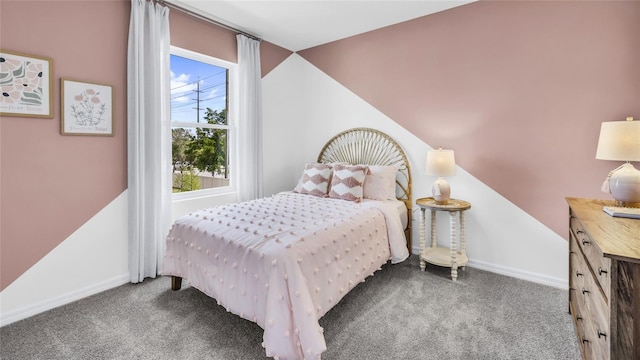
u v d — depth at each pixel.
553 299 2.35
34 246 2.17
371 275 2.62
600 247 1.09
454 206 2.72
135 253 2.62
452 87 3.10
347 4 2.97
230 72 3.61
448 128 3.14
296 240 1.85
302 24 3.43
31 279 2.16
